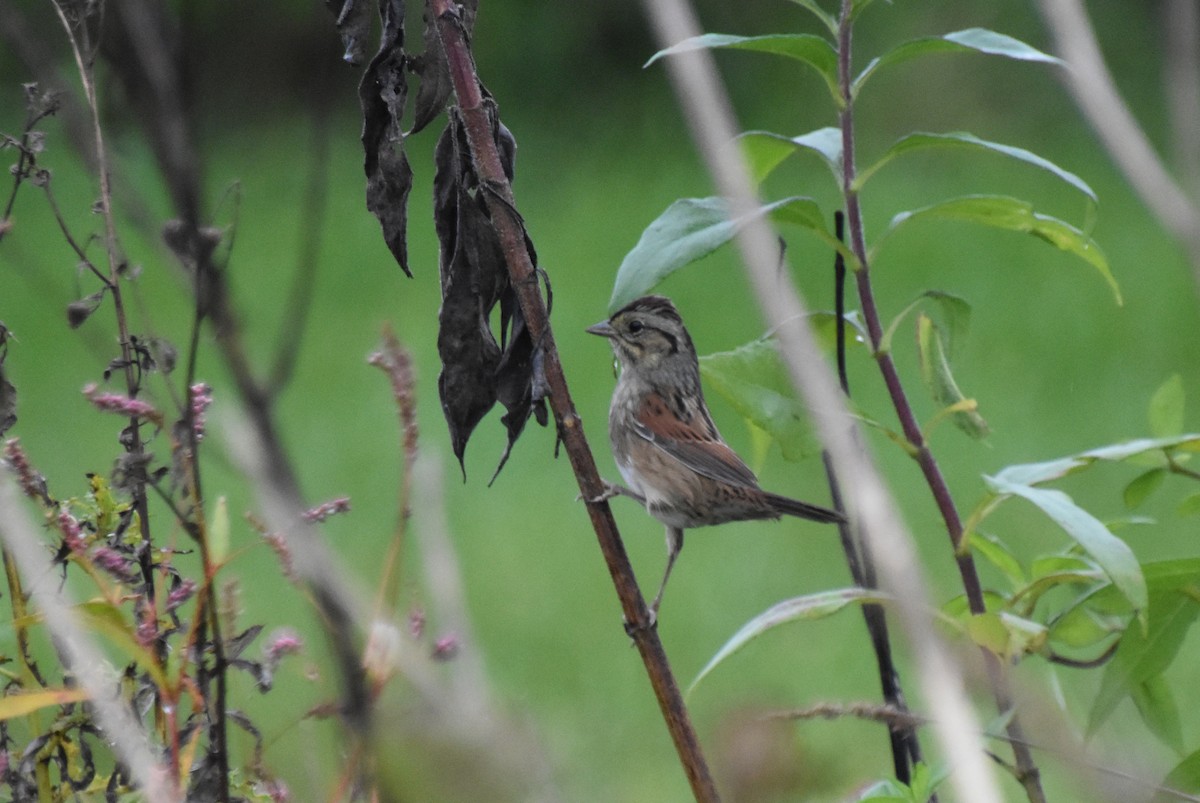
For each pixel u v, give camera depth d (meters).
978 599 5.49
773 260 4.73
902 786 4.91
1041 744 5.14
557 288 25.91
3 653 5.25
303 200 30.91
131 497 4.71
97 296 4.84
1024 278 25.08
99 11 4.64
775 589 15.22
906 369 20.34
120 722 4.16
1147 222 27.84
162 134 4.27
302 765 5.11
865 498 4.42
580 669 13.53
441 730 4.19
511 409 5.18
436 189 5.23
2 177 29.48
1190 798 4.64
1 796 4.73
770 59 35.72
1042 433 18.92
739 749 5.35
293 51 31.66
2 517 4.28
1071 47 4.93
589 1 37.28
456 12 5.00
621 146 35.16
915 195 30.02
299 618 12.91
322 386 21.36
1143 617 4.63
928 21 34.41
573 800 5.41
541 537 16.70
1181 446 5.45
